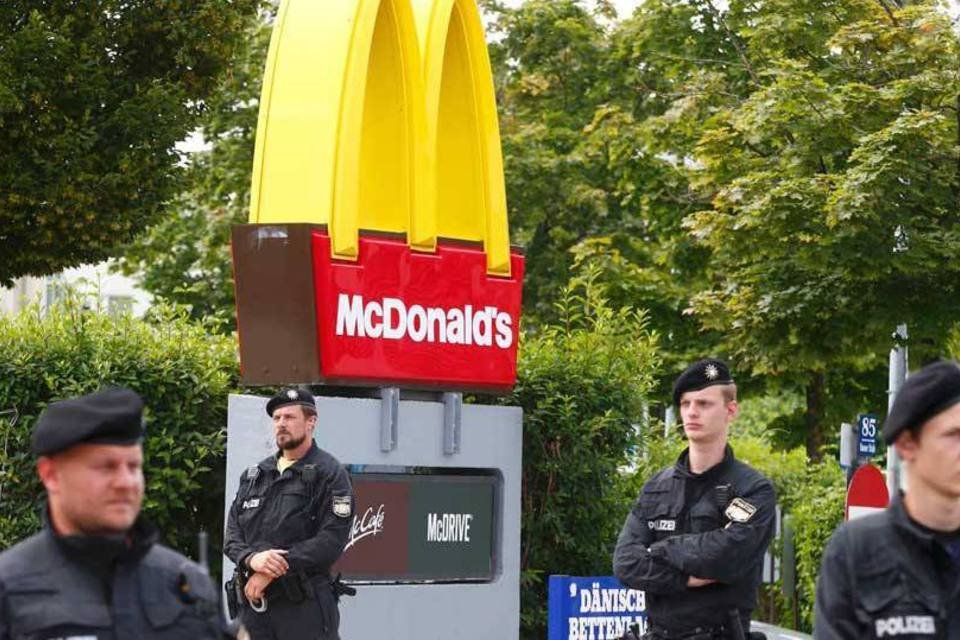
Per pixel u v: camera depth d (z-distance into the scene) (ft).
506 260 33.22
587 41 94.38
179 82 54.70
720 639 22.71
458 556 32.30
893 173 48.70
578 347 37.06
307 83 30.94
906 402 13.79
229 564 30.22
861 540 13.98
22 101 50.75
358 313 30.50
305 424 26.86
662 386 71.05
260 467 27.22
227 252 90.99
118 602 12.26
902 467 14.24
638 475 38.01
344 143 30.45
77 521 12.26
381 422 31.14
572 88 95.04
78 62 52.16
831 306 53.16
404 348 31.27
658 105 90.63
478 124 33.47
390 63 32.14
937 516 13.84
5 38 51.70
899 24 54.08
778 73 52.90
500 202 33.35
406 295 31.32
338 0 31.17
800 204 50.24
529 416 35.50
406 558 31.48
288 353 30.19
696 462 23.02
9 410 30.27
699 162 65.46
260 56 88.38
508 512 33.04
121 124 52.70
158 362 31.37
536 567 35.91
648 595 23.32
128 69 55.26
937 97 51.16
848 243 49.67
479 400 35.53
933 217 51.65
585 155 88.74
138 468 12.49
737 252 53.06
